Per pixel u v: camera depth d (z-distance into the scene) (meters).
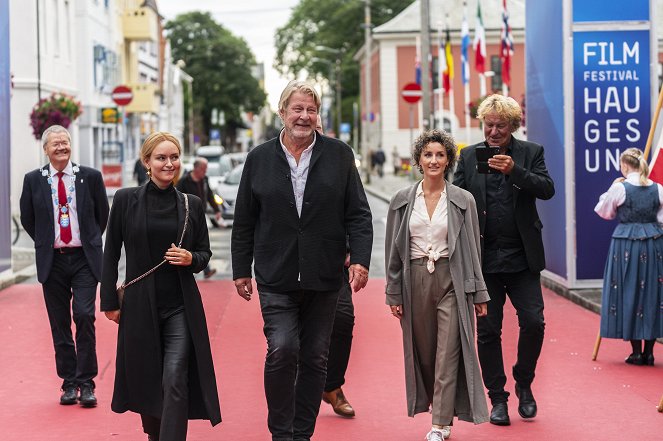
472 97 67.00
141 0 70.31
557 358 11.16
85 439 8.16
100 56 50.16
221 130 124.56
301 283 7.07
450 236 7.71
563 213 15.41
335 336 8.54
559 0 15.21
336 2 98.69
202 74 120.31
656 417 8.72
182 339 6.95
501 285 8.54
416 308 7.83
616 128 15.12
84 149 47.59
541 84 16.19
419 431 8.31
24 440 8.14
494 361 8.53
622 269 10.75
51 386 10.07
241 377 10.35
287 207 7.11
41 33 37.03
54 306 9.38
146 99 59.44
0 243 17.23
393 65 70.38
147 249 6.99
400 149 70.81
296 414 7.23
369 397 9.48
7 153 17.81
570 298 15.11
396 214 7.89
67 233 9.29
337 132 96.25
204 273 18.19
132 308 6.99
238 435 8.22
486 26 66.19
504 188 8.38
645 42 15.09
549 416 8.77
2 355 11.62
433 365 7.89
